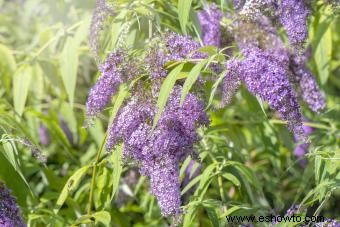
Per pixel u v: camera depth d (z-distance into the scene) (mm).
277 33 4523
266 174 5996
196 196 4430
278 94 3557
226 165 4492
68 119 5750
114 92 3873
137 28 4645
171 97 3684
